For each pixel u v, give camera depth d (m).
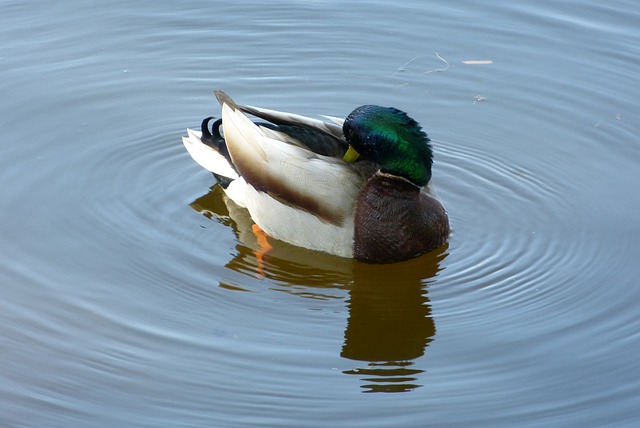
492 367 11.11
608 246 13.19
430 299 12.32
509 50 17.41
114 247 13.05
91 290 12.23
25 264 12.63
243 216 13.88
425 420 10.32
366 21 18.19
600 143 15.41
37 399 10.49
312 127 13.30
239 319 11.87
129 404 10.46
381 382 10.86
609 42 17.38
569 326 11.72
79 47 17.30
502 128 15.85
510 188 14.55
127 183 14.41
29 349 11.17
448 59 17.30
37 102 15.97
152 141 15.35
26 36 17.50
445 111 16.27
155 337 11.46
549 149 15.35
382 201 12.71
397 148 12.43
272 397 10.60
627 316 11.85
